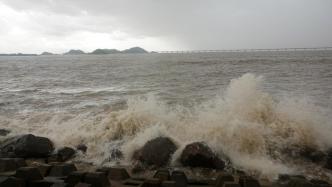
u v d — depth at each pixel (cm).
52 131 888
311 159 664
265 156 682
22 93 1772
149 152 649
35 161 680
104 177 487
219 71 3022
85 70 4034
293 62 4303
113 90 1805
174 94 1509
